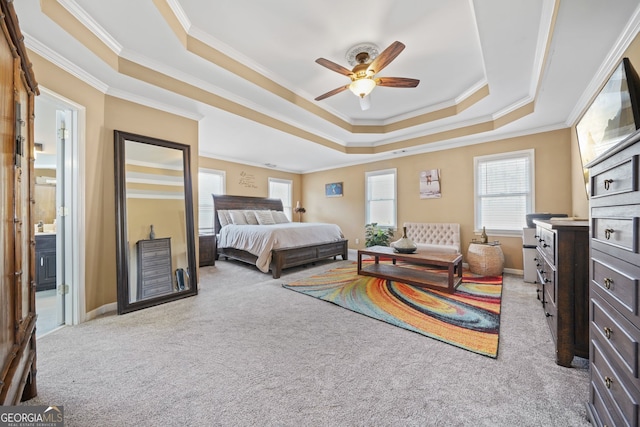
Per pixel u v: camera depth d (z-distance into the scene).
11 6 0.94
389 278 3.81
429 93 3.79
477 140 4.61
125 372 1.65
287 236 4.50
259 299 3.08
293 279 4.01
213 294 3.28
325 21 2.34
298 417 1.28
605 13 1.70
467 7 2.17
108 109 2.68
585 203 3.13
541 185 4.00
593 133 2.42
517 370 1.65
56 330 2.24
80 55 2.14
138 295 2.81
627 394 0.89
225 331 2.23
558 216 3.49
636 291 0.84
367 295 3.16
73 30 1.93
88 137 2.47
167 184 3.12
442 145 5.00
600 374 1.11
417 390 1.47
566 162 3.79
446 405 1.36
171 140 3.20
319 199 7.37
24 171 1.27
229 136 4.40
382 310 2.68
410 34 2.50
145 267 2.89
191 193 3.32
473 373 1.62
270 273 4.42
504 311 2.64
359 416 1.28
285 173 7.41
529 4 1.88
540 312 2.60
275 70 3.16
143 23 2.08
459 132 4.43
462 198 4.83
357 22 2.35
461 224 4.84
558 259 1.70
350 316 2.55
